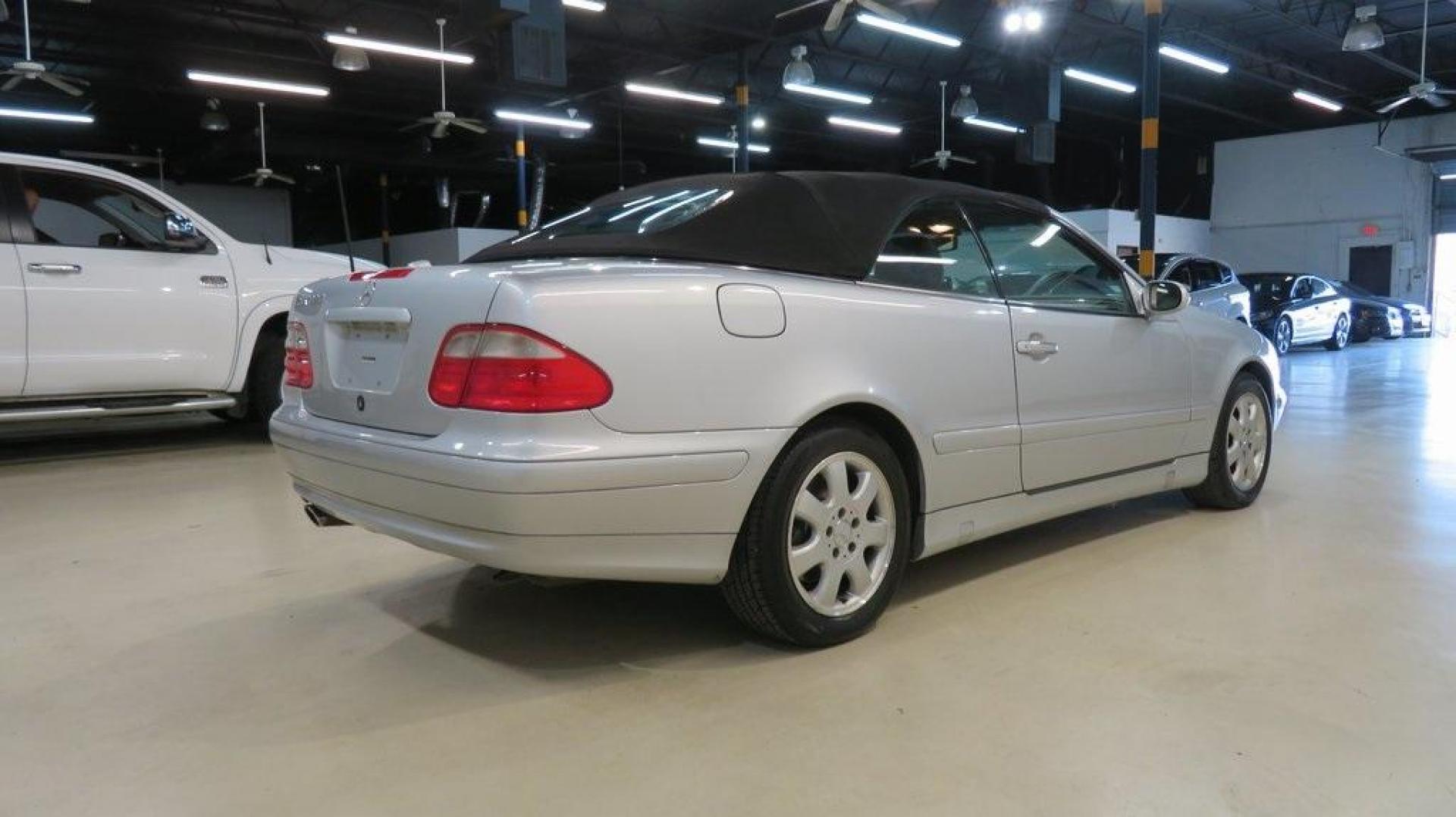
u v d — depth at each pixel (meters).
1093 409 3.08
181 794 1.73
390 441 2.14
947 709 2.04
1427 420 6.79
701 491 2.09
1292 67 19.14
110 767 1.83
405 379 2.14
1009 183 27.78
